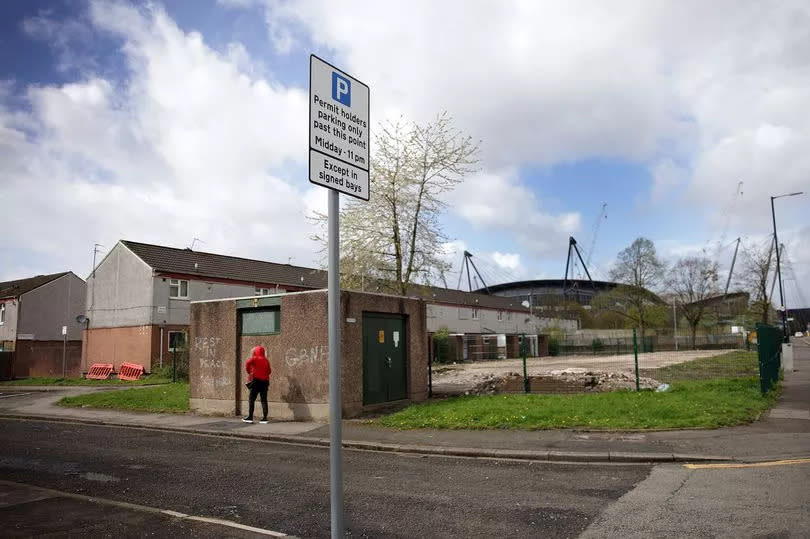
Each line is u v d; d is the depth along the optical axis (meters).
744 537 5.37
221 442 11.93
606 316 79.31
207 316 16.25
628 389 16.45
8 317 43.41
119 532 5.95
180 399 17.94
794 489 6.91
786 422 11.40
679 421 11.19
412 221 23.77
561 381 18.61
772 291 59.44
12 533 5.92
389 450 10.48
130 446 11.57
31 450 11.24
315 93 4.06
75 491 7.86
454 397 16.22
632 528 5.74
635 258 70.75
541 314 86.62
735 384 16.72
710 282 68.19
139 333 35.62
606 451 9.26
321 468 9.06
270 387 14.77
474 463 9.22
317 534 5.90
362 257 23.22
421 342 16.36
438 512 6.50
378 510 6.64
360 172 4.43
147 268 35.94
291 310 14.60
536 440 10.36
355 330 14.12
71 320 45.41
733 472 7.90
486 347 54.94
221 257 43.41
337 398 3.98
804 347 64.56
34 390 27.86
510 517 6.24
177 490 7.82
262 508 6.86
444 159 23.94
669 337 54.56
